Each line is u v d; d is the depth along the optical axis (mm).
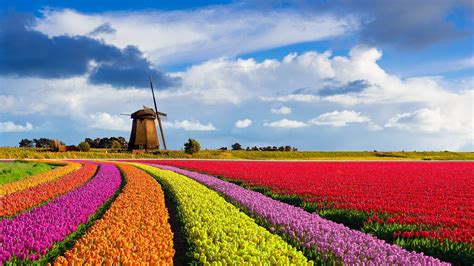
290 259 9422
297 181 30766
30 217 13945
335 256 10117
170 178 30109
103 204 19156
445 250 12195
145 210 15234
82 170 39344
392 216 16969
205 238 10969
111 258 8648
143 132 95312
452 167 50375
